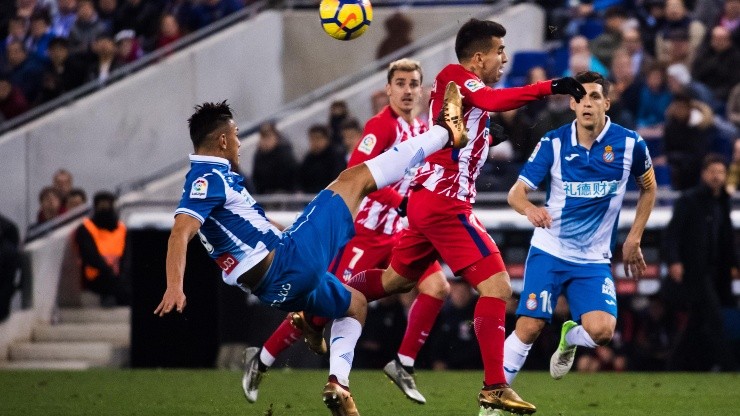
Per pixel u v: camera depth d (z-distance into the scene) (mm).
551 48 50406
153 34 55031
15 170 48906
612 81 44812
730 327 35781
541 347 36656
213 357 37625
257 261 19797
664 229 36000
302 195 41875
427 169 22359
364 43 55469
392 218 27000
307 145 50281
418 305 25391
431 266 25531
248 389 25156
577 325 23500
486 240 22062
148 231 38031
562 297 36094
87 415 24641
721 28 45250
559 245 23016
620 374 34156
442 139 21047
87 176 50188
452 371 35625
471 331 36750
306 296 20281
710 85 45344
